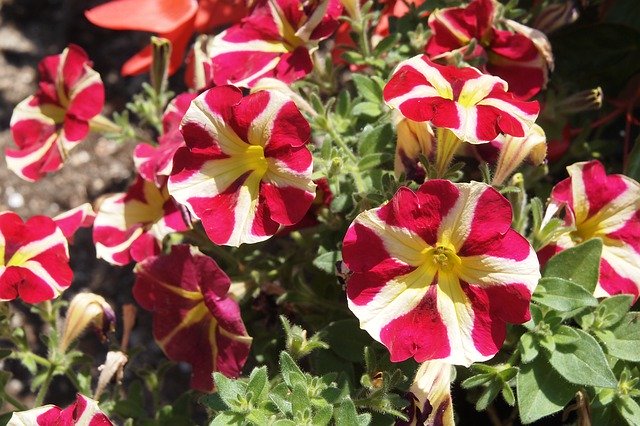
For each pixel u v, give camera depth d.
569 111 0.38
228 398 0.30
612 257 0.32
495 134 0.28
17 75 0.57
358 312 0.27
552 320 0.30
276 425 0.28
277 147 0.29
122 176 0.54
